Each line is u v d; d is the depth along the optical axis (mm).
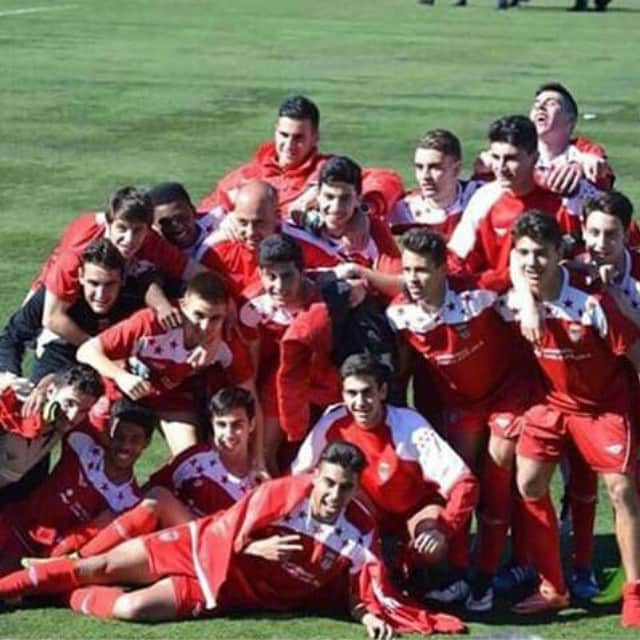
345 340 8703
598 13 46875
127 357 8773
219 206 9930
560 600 8508
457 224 9750
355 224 9273
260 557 8164
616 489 8352
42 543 8664
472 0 50750
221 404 8562
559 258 8289
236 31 37844
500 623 8336
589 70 31391
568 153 10102
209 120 23828
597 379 8367
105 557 8297
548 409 8492
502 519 8625
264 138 22281
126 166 20094
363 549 8195
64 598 8375
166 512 8492
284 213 9969
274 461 9055
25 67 29500
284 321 8883
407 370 8914
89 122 23422
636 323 8352
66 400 8477
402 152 21344
